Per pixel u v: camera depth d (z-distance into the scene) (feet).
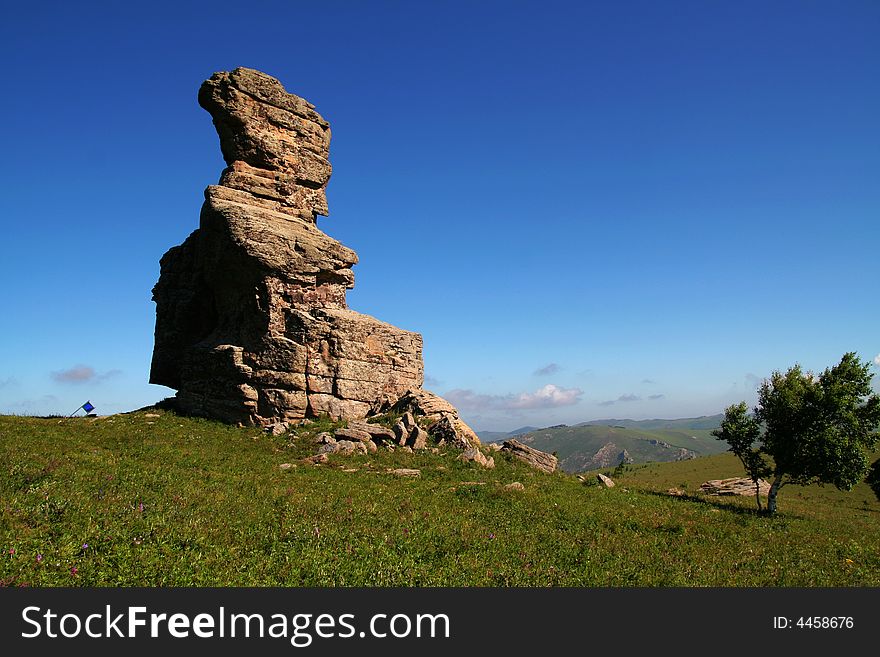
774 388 107.24
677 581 48.01
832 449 98.58
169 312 152.25
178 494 58.90
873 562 64.54
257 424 120.06
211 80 136.56
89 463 70.54
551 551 54.60
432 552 49.85
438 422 117.29
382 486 78.95
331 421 120.57
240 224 122.21
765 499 134.10
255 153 137.69
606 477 116.57
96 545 40.09
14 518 42.88
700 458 368.48
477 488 81.10
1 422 101.71
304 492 69.77
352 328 129.08
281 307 126.62
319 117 149.89
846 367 104.78
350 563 43.98
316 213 147.74
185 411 129.90
